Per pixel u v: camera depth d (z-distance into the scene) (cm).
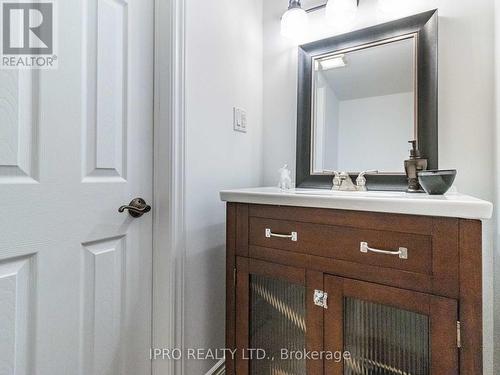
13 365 75
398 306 82
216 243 137
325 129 149
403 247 81
